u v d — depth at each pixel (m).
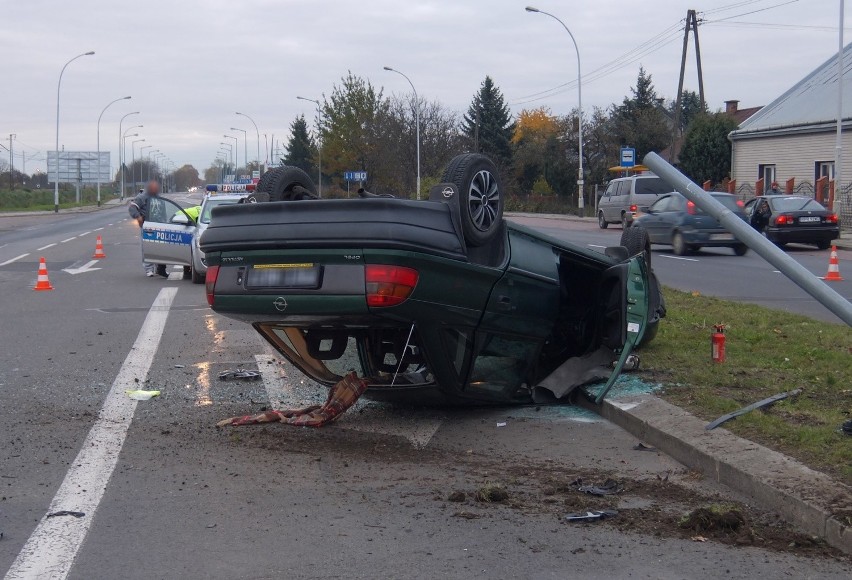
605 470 6.09
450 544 4.79
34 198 89.81
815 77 46.44
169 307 14.90
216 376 9.30
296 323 6.74
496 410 7.85
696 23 50.50
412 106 64.06
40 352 10.73
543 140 68.69
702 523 4.95
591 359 8.23
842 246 27.94
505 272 6.99
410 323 6.51
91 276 20.69
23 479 5.91
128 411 7.82
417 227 6.28
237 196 19.56
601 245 28.16
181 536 4.91
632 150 45.44
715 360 8.74
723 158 49.28
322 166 66.06
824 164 40.66
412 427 7.30
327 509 5.34
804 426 6.34
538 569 4.47
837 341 9.97
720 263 22.52
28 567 4.49
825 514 4.77
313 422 7.24
